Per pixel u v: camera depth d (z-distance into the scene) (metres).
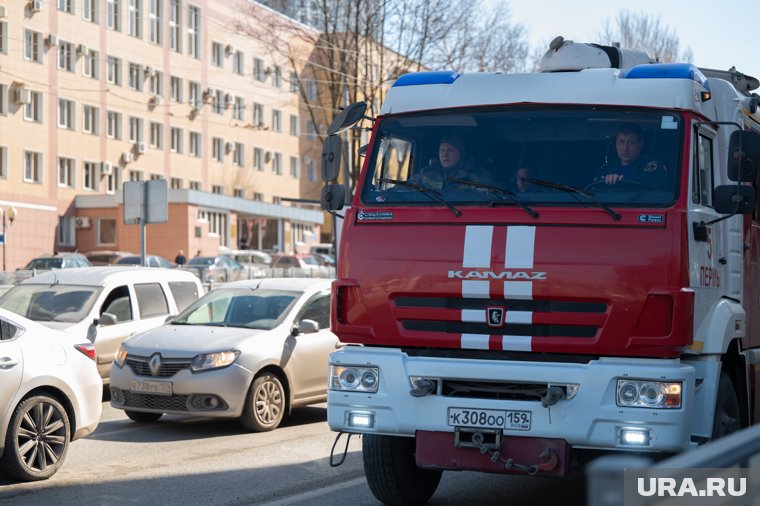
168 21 65.12
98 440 11.91
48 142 56.75
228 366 12.34
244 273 41.88
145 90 63.41
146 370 12.54
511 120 7.62
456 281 7.18
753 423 8.69
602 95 7.51
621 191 7.18
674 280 6.87
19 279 33.56
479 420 7.00
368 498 8.66
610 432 6.78
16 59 54.12
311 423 13.50
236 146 72.38
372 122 8.17
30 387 9.24
